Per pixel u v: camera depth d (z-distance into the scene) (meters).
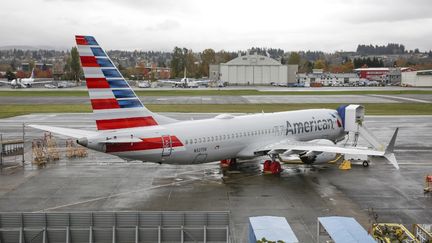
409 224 31.58
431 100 131.62
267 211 34.25
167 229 26.33
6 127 78.00
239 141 45.28
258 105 115.12
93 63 35.66
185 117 90.00
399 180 43.91
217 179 44.09
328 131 56.19
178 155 40.19
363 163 50.19
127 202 36.53
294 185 41.94
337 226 25.66
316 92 169.38
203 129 42.19
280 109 105.44
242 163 51.41
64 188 40.72
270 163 47.16
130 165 50.44
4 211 34.12
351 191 39.94
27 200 36.97
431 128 77.88
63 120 87.25
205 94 160.00
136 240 26.22
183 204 36.00
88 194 38.78
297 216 33.16
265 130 48.09
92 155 56.25
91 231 26.23
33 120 87.25
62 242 26.34
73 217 26.45
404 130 75.69
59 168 48.94
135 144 37.41
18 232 26.05
